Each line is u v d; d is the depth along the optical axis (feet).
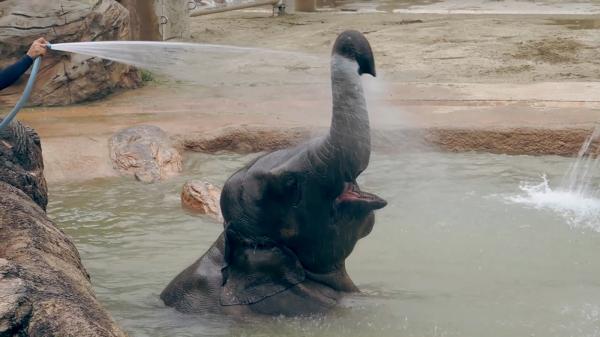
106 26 103.14
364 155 35.65
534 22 157.69
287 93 102.01
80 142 78.23
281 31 155.53
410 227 56.85
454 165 74.59
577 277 47.24
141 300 44.45
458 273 48.01
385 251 52.08
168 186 71.00
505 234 55.31
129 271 49.90
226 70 118.93
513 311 42.09
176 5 132.26
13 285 26.94
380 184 68.28
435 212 60.39
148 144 76.89
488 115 84.38
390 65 119.03
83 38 100.27
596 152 77.77
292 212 38.34
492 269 48.70
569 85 100.22
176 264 51.19
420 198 64.18
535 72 111.65
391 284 46.21
